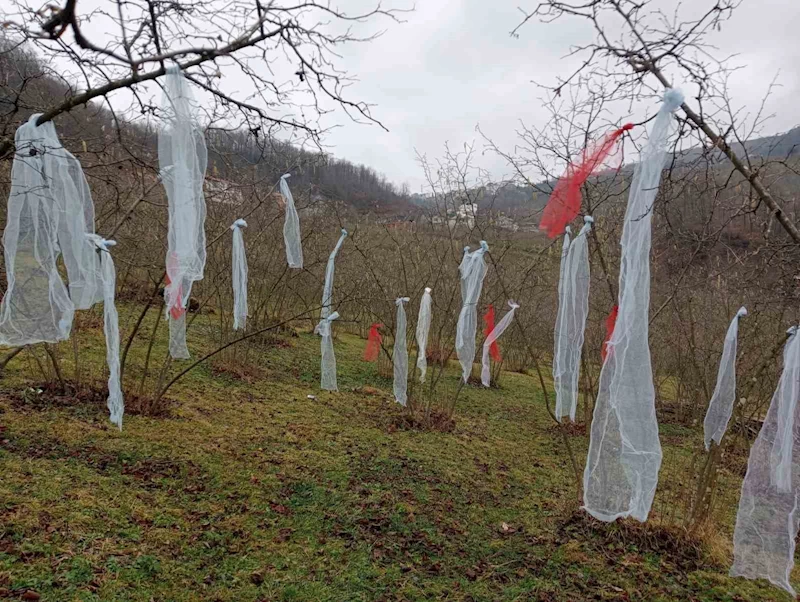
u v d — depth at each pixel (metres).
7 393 4.11
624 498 2.68
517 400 7.29
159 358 5.99
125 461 3.45
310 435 4.59
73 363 5.03
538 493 4.04
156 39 2.10
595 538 3.33
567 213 2.53
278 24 1.98
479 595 2.70
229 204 6.48
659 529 3.35
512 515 3.61
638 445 2.53
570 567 3.01
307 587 2.58
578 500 3.66
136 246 4.78
